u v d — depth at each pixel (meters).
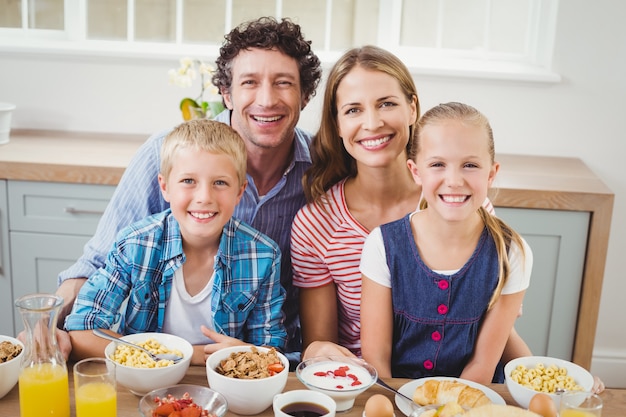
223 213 1.45
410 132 1.67
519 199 2.33
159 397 1.14
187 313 1.52
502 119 2.87
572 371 1.28
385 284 1.49
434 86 2.85
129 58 2.84
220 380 1.17
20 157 2.42
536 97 2.84
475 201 1.38
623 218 2.92
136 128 2.92
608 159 2.89
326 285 1.70
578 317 2.44
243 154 1.49
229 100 1.75
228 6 2.95
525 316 2.46
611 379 3.03
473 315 1.45
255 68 1.61
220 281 1.50
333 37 3.02
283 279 1.83
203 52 2.90
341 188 1.69
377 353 1.48
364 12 2.99
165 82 2.87
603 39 2.79
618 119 2.85
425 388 1.20
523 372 1.26
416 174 1.47
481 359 1.46
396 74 1.55
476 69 2.82
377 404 1.13
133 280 1.47
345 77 1.56
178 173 1.43
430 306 1.46
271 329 1.54
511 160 2.77
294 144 1.77
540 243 2.39
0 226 2.44
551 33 2.81
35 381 1.10
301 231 1.67
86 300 1.42
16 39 2.92
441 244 1.46
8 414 1.14
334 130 1.66
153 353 1.28
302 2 2.99
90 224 2.43
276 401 1.14
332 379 1.25
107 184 2.38
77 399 1.08
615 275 2.96
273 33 1.60
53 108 2.89
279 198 1.77
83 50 2.81
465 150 1.36
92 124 2.91
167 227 1.50
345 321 1.73
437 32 2.96
